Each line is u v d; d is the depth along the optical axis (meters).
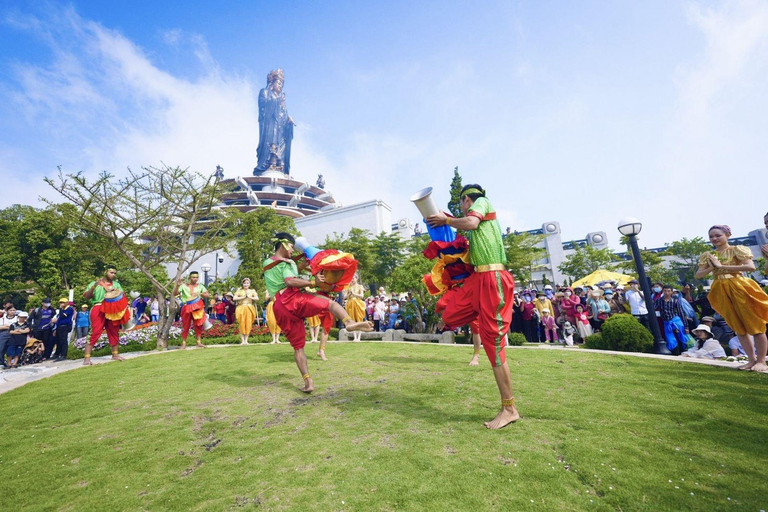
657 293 10.28
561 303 11.91
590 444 2.59
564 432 2.83
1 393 5.19
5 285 31.36
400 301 14.17
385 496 2.08
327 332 6.89
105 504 2.20
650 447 2.53
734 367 4.98
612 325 8.24
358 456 2.60
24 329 10.48
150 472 2.59
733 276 4.91
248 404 4.03
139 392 4.82
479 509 1.91
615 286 15.55
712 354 6.77
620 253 41.88
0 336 10.11
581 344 10.91
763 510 1.79
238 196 61.75
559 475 2.21
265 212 37.62
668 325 8.49
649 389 3.95
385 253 38.91
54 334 11.77
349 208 52.19
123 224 11.19
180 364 6.86
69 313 11.73
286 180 72.00
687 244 32.28
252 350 8.51
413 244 35.78
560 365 5.42
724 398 3.55
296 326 4.30
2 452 3.04
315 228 53.91
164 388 4.96
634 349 7.92
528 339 12.66
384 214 52.56
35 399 4.74
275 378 5.24
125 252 10.98
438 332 12.62
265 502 2.11
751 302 4.76
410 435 2.91
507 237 27.25
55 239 33.06
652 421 3.01
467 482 2.17
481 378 4.66
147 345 10.87
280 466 2.53
